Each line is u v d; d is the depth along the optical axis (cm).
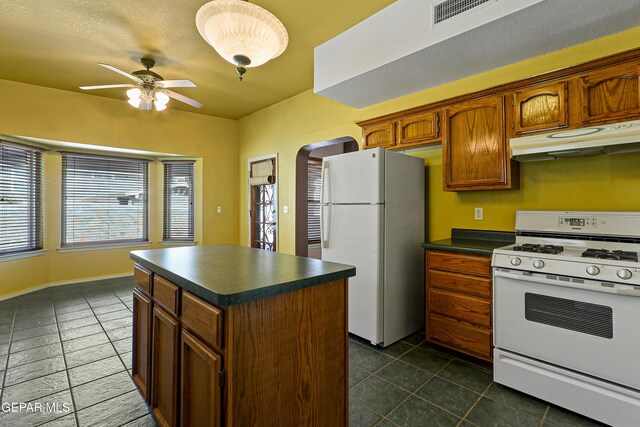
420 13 219
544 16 180
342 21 255
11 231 390
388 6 237
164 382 148
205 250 214
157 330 155
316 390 130
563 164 229
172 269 143
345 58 268
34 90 387
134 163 510
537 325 182
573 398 169
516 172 241
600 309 161
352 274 142
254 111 503
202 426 118
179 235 533
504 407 179
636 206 202
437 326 246
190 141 510
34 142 410
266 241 499
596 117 189
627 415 153
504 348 196
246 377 108
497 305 199
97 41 283
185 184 532
